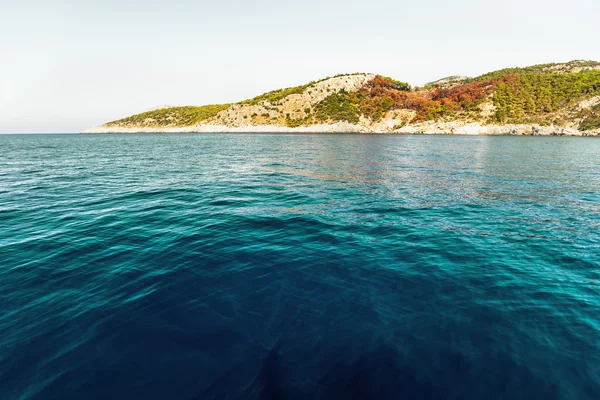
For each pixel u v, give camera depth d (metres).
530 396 3.48
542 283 5.98
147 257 7.14
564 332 4.54
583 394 3.50
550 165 24.59
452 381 3.65
